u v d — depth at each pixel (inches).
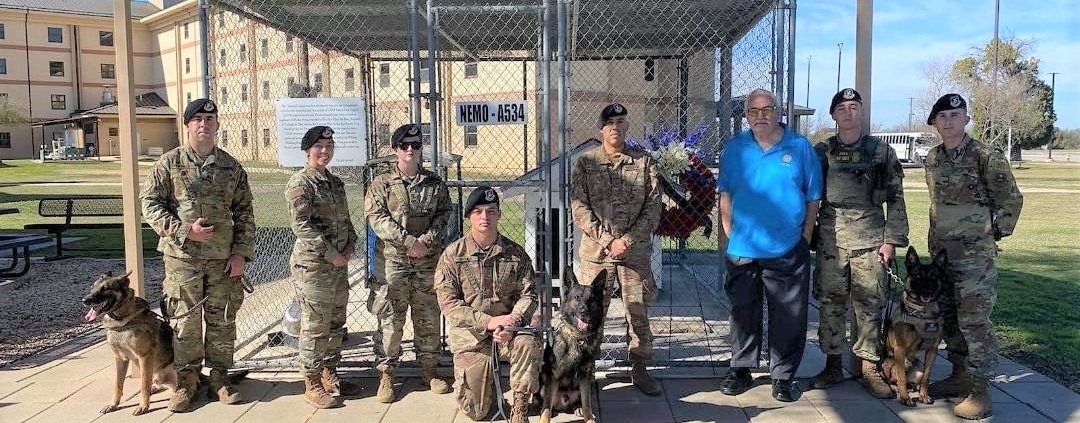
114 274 161.6
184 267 164.2
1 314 268.1
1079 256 398.6
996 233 159.0
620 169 172.7
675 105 336.5
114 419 161.3
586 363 150.1
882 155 168.1
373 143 307.9
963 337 165.3
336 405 169.0
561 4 176.7
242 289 178.1
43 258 409.7
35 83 2224.4
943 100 161.8
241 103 372.2
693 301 280.1
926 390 168.7
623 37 292.5
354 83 386.3
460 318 156.0
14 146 2187.5
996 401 167.8
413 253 165.6
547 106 183.5
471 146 636.1
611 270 172.7
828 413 163.0
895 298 190.7
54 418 161.8
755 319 173.8
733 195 172.6
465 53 346.6
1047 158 2065.7
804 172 167.2
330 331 172.1
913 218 624.1
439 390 177.0
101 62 2321.6
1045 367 194.2
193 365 168.2
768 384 183.2
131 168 181.3
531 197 251.3
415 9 184.4
